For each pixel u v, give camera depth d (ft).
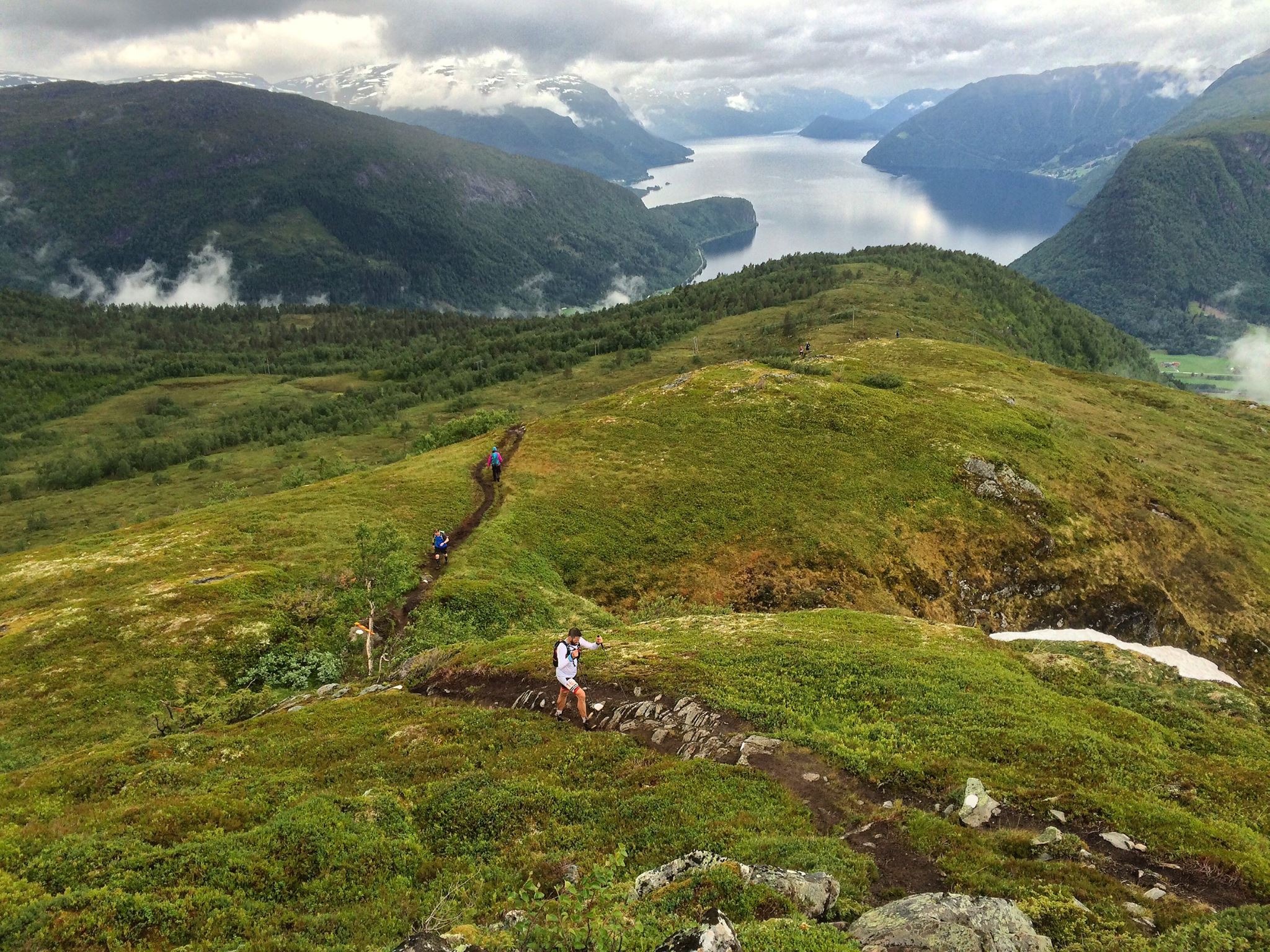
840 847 48.52
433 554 171.01
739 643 95.30
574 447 248.32
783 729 68.80
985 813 53.16
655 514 206.39
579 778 62.23
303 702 101.19
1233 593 237.66
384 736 75.46
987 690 78.38
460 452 254.68
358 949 40.47
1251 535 281.95
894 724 70.08
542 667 88.94
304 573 158.51
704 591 180.04
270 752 73.31
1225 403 520.01
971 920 35.91
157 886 45.60
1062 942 38.58
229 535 180.96
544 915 32.81
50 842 52.13
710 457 238.68
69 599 151.84
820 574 188.85
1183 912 41.32
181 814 56.90
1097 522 238.27
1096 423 394.32
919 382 372.58
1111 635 209.67
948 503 224.74
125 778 70.33
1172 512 262.47
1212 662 213.87
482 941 33.27
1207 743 70.95
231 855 49.29
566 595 160.66
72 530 561.84
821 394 281.54
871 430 257.96
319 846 51.29
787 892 39.70
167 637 130.93
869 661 86.58
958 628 108.37
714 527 202.39
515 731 73.20
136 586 153.69
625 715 75.41
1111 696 83.41
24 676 120.57
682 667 84.94
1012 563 214.28
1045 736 66.08
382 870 49.62
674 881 40.83
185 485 654.12
